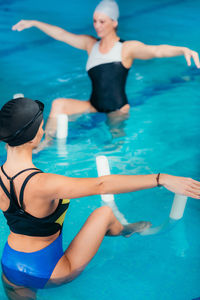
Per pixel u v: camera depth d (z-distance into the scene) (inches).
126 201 111.0
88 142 138.1
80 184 69.7
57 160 128.3
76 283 83.7
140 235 97.9
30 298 76.9
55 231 77.1
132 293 81.7
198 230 99.7
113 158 128.9
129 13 276.4
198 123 149.4
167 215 105.0
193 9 282.8
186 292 81.8
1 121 68.1
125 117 153.3
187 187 71.5
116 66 147.8
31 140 69.6
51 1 295.9
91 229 81.7
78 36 156.0
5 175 71.4
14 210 72.8
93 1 297.9
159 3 298.8
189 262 89.9
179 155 130.6
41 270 75.9
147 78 186.7
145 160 128.0
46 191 69.0
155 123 149.6
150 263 89.7
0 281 80.6
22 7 282.4
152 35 234.4
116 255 91.9
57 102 149.8
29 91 173.6
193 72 191.9
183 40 226.1
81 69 197.3
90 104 156.3
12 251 76.7
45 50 221.3
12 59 208.8
